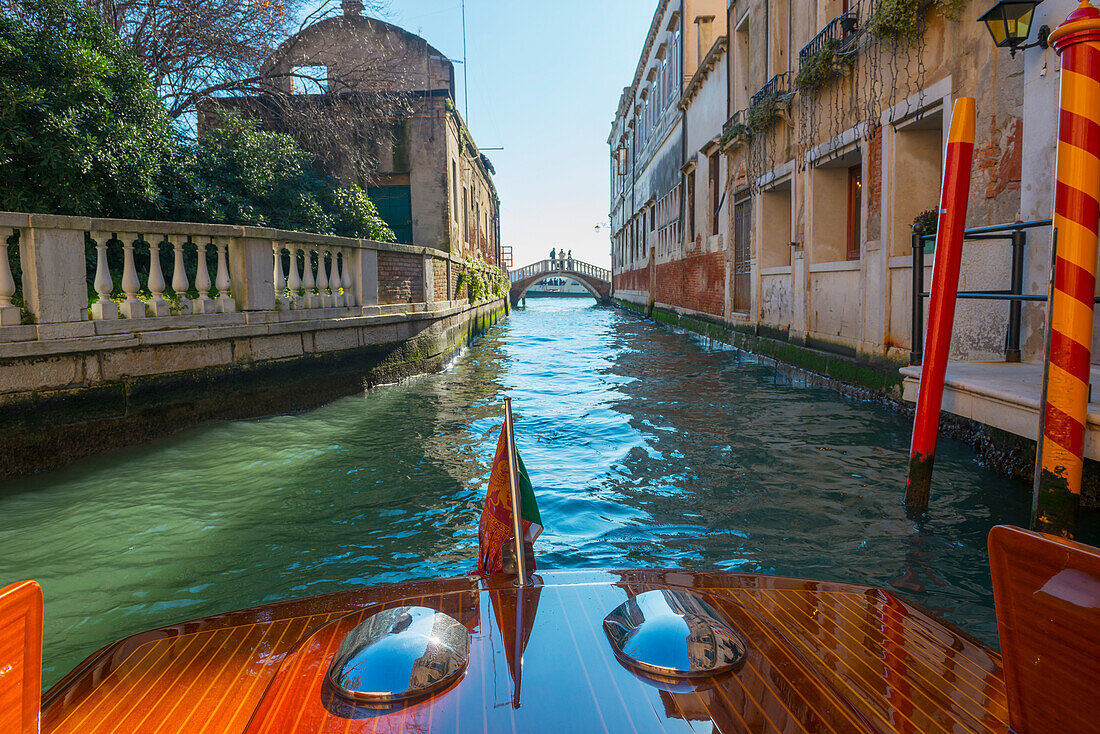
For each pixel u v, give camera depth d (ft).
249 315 21.48
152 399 18.29
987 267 16.87
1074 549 2.40
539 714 3.21
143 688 3.78
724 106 44.32
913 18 19.53
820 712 3.35
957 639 4.31
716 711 3.29
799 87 28.78
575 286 245.45
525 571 5.20
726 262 43.21
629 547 10.82
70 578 10.01
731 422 19.97
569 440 18.33
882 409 21.11
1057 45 8.66
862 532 11.26
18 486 14.43
